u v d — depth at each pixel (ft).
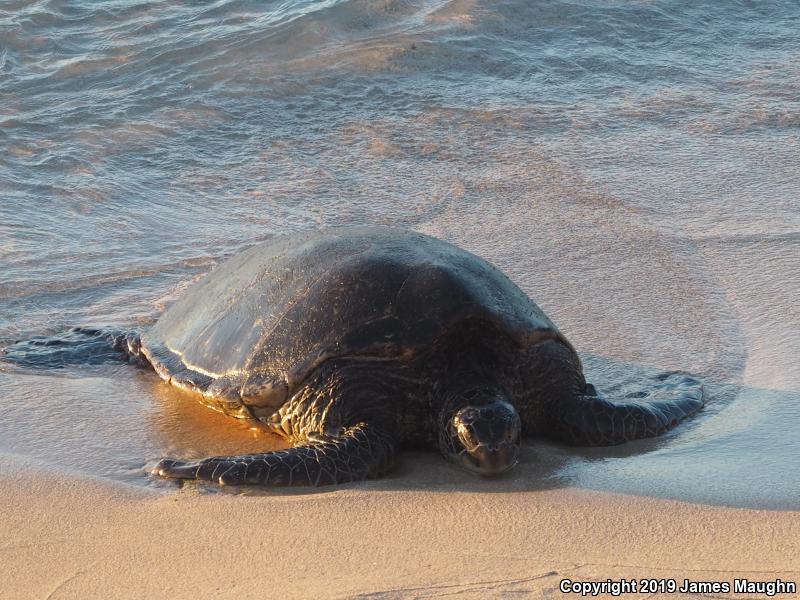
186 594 28.73
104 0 101.81
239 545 31.53
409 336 37.78
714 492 34.30
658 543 31.12
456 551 30.89
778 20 105.60
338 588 28.71
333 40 94.89
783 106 85.66
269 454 36.27
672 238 62.34
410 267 39.63
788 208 67.00
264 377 39.01
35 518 33.50
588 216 66.08
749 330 50.19
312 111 85.10
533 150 77.71
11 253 60.64
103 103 84.28
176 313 47.42
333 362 38.06
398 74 91.35
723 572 29.25
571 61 95.40
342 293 39.19
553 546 31.12
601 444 39.19
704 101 87.45
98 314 54.13
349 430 37.55
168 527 32.78
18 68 89.76
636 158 76.18
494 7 101.19
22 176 72.08
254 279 43.37
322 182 72.54
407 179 73.10
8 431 40.86
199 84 87.76
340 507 33.99
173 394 45.19
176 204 69.05
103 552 31.24
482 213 66.95
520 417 39.68
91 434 40.86
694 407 41.63
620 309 52.90
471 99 87.51
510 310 39.27
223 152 78.07
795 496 33.86
